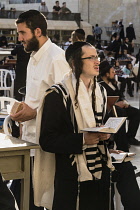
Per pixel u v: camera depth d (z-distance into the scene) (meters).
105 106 3.98
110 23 37.28
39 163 3.96
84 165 3.77
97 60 3.80
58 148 3.73
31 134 4.30
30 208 4.38
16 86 9.81
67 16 33.03
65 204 3.80
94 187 3.87
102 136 3.76
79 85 3.77
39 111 3.84
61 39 32.56
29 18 4.23
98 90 3.91
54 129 3.76
